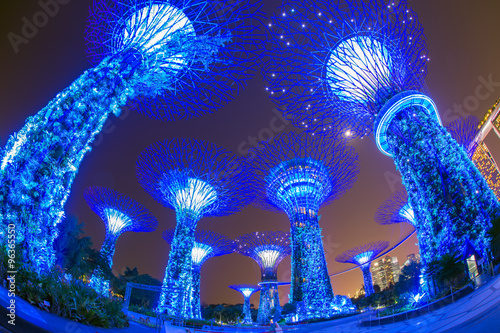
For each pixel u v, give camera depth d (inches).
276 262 1736.0
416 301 597.3
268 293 1641.2
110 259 1211.9
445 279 518.0
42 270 330.6
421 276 608.4
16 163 361.1
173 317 928.9
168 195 1127.0
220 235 1604.3
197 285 1509.6
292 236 1197.7
